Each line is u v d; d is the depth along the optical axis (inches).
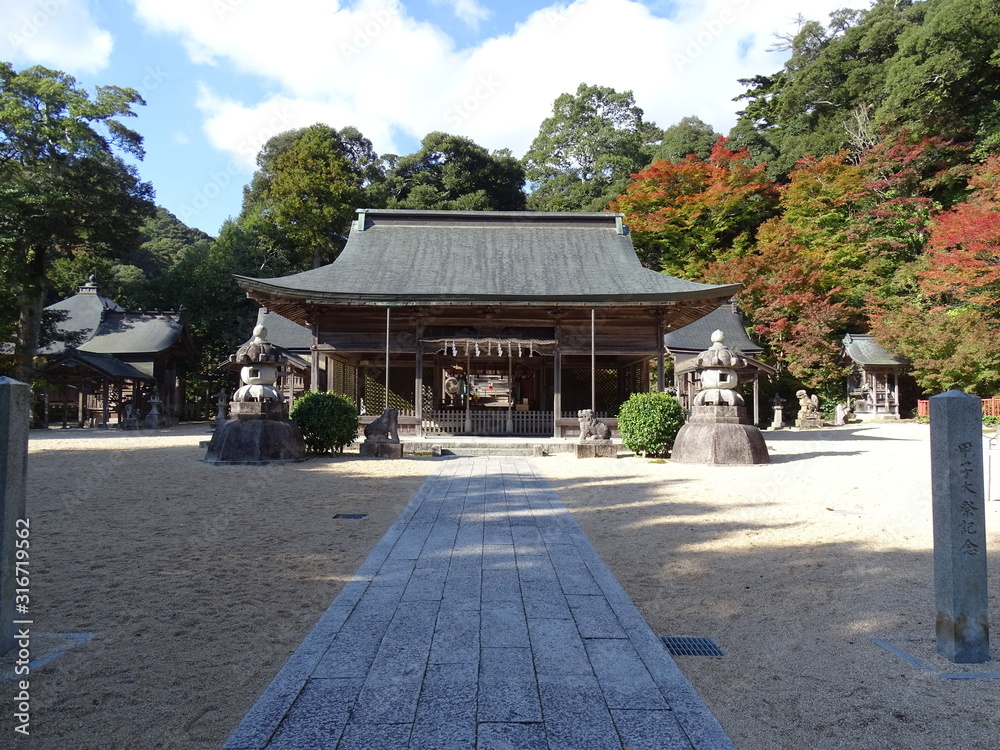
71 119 1048.8
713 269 1350.9
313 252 1625.2
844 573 201.5
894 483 404.5
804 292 1300.4
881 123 1429.6
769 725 108.3
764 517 292.7
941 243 1130.0
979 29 1230.9
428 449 637.3
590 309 779.4
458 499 341.4
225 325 1552.7
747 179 1505.9
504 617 154.8
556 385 768.3
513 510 307.4
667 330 947.3
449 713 106.3
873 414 1314.0
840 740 103.3
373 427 593.3
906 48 1341.0
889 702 116.3
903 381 1390.3
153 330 1311.5
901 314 1218.0
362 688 115.6
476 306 768.3
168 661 133.7
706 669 131.2
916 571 203.3
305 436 577.6
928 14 1366.9
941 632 137.4
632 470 483.8
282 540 246.7
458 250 882.1
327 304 752.3
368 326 780.6
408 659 129.0
